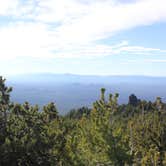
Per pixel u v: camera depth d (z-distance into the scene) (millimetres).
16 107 18469
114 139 17406
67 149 18438
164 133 23109
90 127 18172
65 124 20516
